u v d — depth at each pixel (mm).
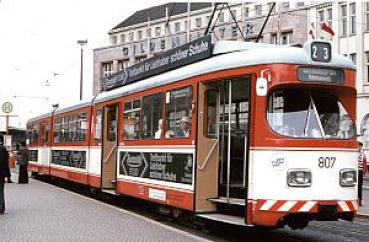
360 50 42406
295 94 9875
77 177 19875
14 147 51562
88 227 11273
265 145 9570
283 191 9461
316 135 9789
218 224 11922
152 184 13062
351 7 43562
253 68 9906
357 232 12266
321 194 9602
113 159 17266
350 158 9938
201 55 11812
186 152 11500
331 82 9930
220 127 11305
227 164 10766
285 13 47438
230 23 50719
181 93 11906
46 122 25969
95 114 18203
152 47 64625
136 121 14320
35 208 14523
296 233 11914
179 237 10125
